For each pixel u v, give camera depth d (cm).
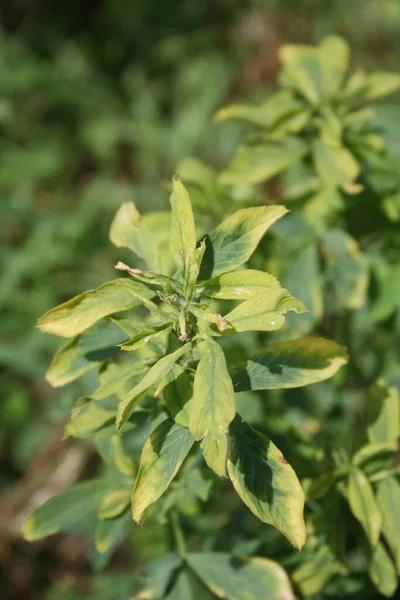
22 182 465
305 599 215
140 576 211
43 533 189
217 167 491
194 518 255
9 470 382
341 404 252
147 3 573
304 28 538
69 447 375
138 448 203
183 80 539
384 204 230
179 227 155
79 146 504
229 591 195
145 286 162
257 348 243
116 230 174
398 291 242
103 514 189
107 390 157
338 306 255
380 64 512
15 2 577
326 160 218
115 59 565
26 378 398
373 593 220
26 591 352
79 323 159
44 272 414
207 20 563
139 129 508
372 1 524
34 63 521
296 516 151
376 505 184
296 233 228
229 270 160
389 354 286
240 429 158
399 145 236
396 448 190
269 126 224
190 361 163
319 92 231
